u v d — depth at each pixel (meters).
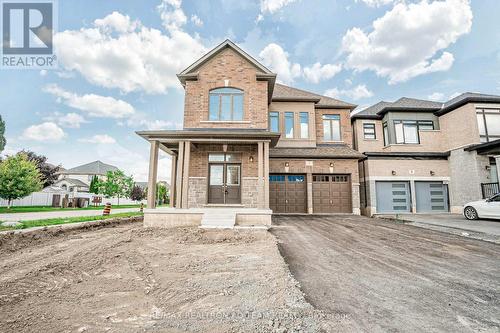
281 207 15.52
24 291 3.97
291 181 15.74
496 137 14.92
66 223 10.09
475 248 6.71
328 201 15.61
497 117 15.18
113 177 39.88
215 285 4.18
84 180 54.59
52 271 4.84
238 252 6.32
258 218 10.41
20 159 22.89
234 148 12.65
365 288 4.05
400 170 16.36
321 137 17.23
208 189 12.53
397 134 17.27
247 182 12.48
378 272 4.83
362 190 16.98
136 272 4.86
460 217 13.15
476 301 3.57
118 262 5.48
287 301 3.56
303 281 4.36
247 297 3.71
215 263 5.39
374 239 7.91
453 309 3.33
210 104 13.20
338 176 15.85
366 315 3.16
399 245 7.11
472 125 14.90
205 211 10.35
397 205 16.25
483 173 14.55
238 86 13.20
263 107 13.03
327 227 10.22
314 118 17.05
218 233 8.62
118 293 3.91
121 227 10.80
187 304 3.52
